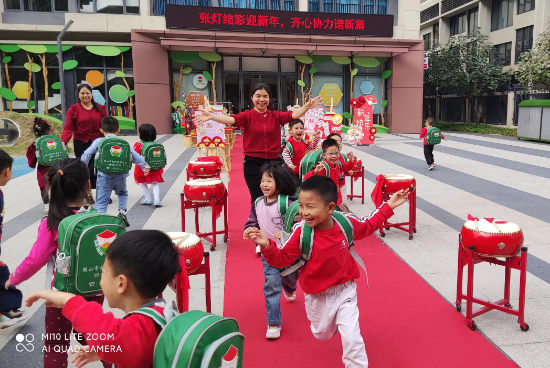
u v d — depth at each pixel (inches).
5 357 123.3
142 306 66.6
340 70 871.1
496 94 983.0
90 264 93.5
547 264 187.2
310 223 101.4
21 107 776.9
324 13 784.9
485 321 140.7
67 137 264.5
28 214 276.8
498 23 1008.2
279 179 148.8
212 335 58.4
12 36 748.6
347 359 105.1
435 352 123.6
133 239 65.9
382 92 885.8
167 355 56.7
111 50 769.6
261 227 153.6
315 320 111.6
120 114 797.2
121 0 756.6
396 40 816.9
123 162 221.1
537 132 649.6
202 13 746.8
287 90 859.4
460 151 557.0
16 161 502.6
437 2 1187.3
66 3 747.4
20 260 196.2
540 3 869.2
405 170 426.9
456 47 967.0
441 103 1168.2
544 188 336.8
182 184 366.9
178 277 95.6
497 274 178.1
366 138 641.0
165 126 783.1
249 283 172.9
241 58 828.0
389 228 242.7
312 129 539.8
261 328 138.9
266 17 767.1
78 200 101.7
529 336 131.3
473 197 312.2
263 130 189.0
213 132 396.2
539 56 770.2
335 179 197.0
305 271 108.4
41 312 149.7
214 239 208.4
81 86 264.5
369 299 157.3
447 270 182.9
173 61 798.5
